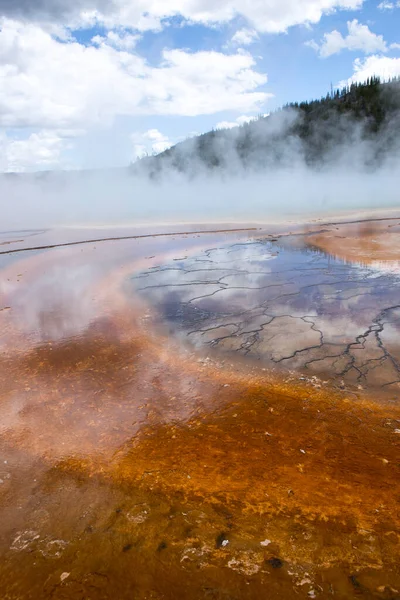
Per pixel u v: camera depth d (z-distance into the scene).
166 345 3.78
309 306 4.77
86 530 1.70
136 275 6.73
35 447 2.31
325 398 2.75
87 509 1.82
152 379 3.11
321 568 1.49
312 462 2.10
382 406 2.62
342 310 4.56
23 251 9.39
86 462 2.16
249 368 3.26
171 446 2.28
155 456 2.20
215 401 2.76
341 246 8.45
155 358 3.49
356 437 2.30
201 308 4.86
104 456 2.21
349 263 6.93
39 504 1.86
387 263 6.72
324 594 1.39
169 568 1.51
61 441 2.36
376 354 3.41
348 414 2.54
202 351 3.63
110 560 1.55
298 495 1.87
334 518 1.72
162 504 1.84
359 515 1.73
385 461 2.08
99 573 1.50
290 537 1.63
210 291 5.61
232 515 1.76
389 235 9.39
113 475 2.05
